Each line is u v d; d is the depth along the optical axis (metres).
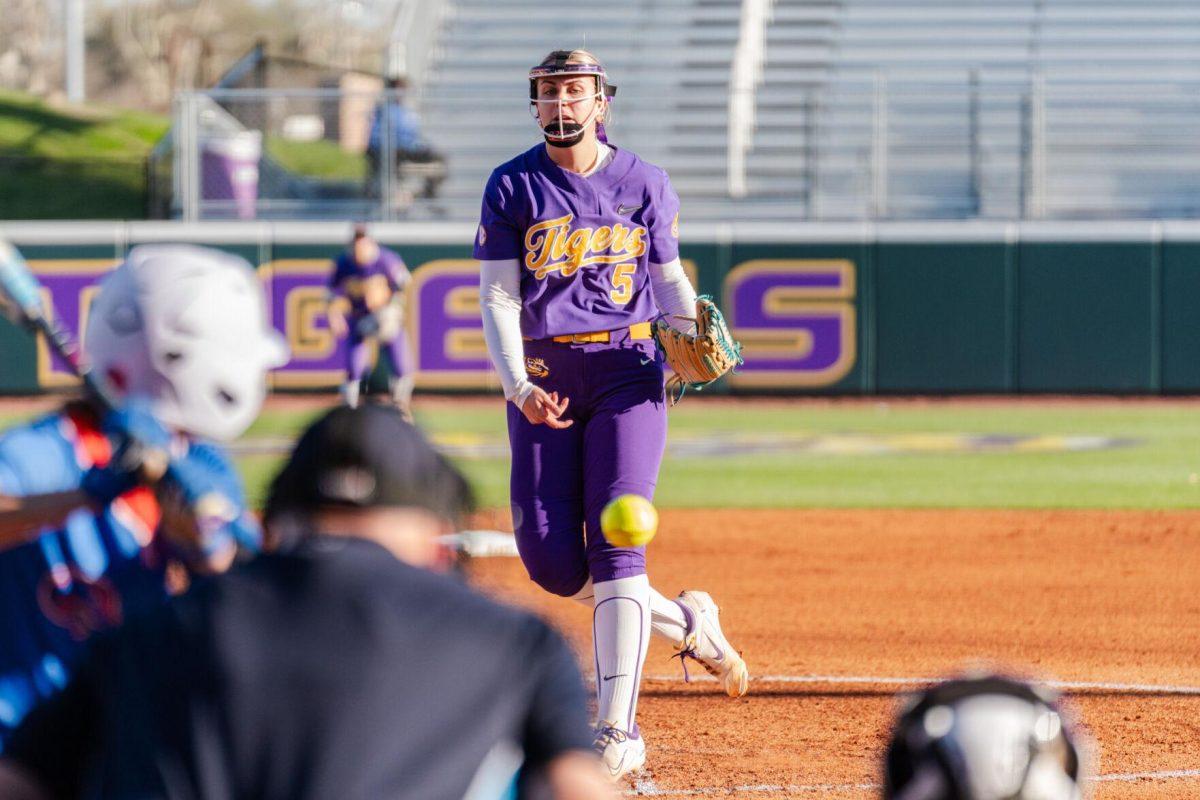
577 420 18.19
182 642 7.27
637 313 18.12
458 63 95.94
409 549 7.86
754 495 45.84
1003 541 38.03
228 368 10.16
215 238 75.31
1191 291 74.81
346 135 91.62
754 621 28.95
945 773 6.04
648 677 24.64
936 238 75.38
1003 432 62.69
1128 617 29.31
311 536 7.77
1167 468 51.34
